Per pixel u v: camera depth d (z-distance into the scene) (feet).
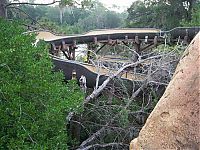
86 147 27.73
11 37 25.35
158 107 11.14
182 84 10.53
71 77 34.45
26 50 23.45
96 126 30.99
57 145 21.15
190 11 111.24
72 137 30.73
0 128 20.43
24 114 20.52
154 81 31.78
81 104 26.55
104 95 32.63
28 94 21.74
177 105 10.46
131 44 68.85
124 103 32.40
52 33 61.82
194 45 10.75
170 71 32.91
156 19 117.91
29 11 111.96
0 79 20.88
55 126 22.30
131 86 33.40
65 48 58.54
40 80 21.93
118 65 39.96
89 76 33.88
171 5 115.03
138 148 11.40
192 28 65.26
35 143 19.49
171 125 10.48
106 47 72.08
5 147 19.80
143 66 35.27
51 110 21.27
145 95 33.40
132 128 29.19
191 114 10.04
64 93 25.02
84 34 66.74
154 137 10.93
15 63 22.75
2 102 20.36
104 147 29.86
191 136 10.00
